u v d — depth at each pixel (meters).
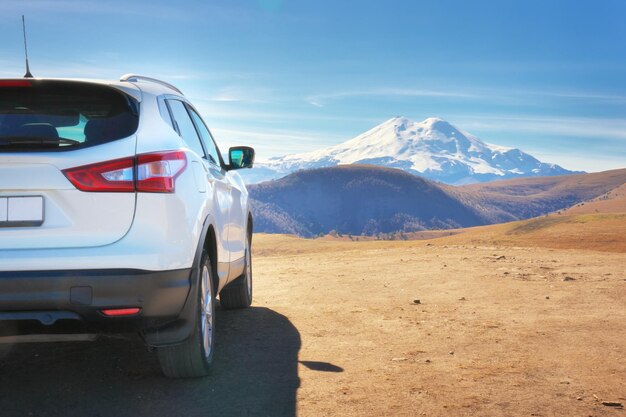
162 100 4.53
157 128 4.12
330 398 4.12
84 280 3.62
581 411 3.89
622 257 13.97
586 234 127.06
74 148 3.75
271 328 6.41
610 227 135.38
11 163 3.66
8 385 4.32
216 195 5.05
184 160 4.20
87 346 5.38
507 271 11.10
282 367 4.89
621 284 9.45
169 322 4.00
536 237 128.00
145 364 4.87
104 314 3.68
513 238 127.50
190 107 5.48
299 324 6.63
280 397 4.14
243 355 5.27
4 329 3.65
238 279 6.86
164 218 3.85
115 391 4.22
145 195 3.80
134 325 3.79
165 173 3.91
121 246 3.72
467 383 4.46
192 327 4.12
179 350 4.30
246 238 7.02
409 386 4.39
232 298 7.37
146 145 3.90
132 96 4.07
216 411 3.86
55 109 4.02
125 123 3.95
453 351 5.41
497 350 5.44
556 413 3.86
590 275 10.55
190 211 4.11
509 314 7.13
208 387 4.33
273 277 11.55
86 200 3.70
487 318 6.89
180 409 3.89
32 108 4.02
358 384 4.44
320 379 4.56
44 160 3.68
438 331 6.23
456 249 17.28
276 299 8.55
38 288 3.58
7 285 3.56
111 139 3.84
